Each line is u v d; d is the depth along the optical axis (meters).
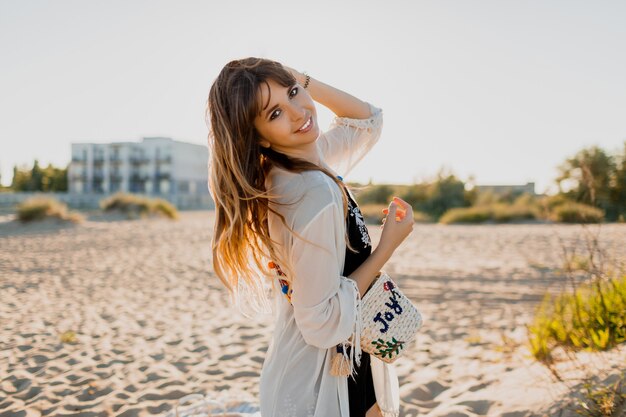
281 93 1.54
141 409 3.25
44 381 3.81
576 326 3.64
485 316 5.59
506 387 3.06
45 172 69.06
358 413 1.68
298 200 1.49
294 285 1.50
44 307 6.47
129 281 8.41
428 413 3.01
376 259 1.58
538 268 8.62
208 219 26.69
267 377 1.71
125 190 63.62
